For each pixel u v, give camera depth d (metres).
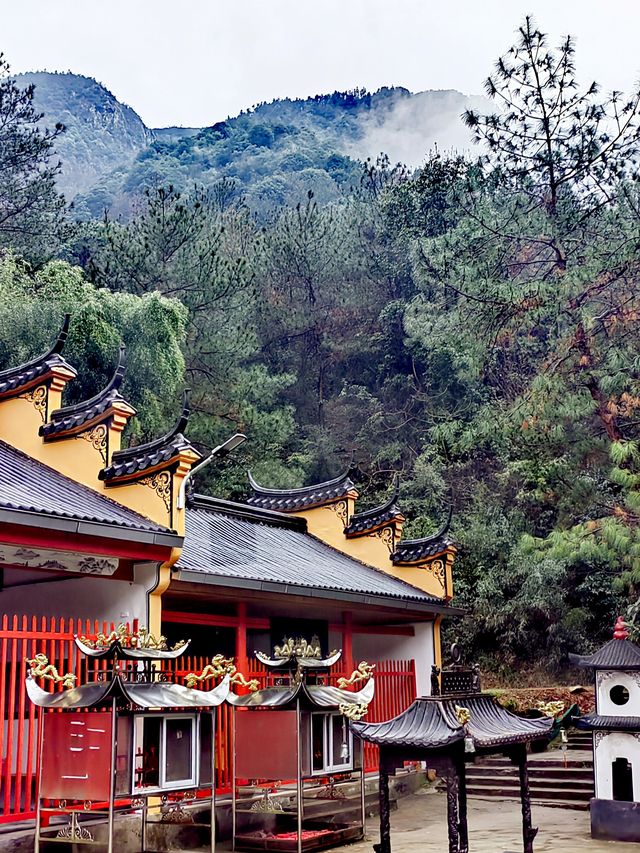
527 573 28.41
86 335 28.52
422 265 34.19
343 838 11.98
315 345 44.31
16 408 14.20
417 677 19.38
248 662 14.65
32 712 10.19
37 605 13.30
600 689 12.91
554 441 25.44
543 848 11.95
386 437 40.50
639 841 12.20
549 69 25.36
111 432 13.24
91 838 9.75
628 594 27.48
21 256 33.69
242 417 35.31
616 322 23.53
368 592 16.16
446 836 12.88
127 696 9.20
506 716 9.67
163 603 14.76
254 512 19.62
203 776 10.35
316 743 11.64
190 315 35.31
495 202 32.03
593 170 25.38
